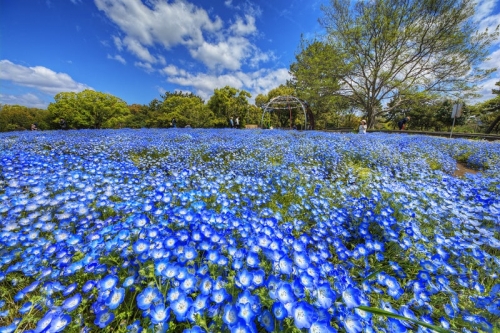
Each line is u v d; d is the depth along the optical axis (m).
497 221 2.32
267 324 1.11
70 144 7.01
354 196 3.54
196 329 1.03
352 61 20.50
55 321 1.17
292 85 42.06
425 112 30.41
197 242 1.77
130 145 7.04
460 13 17.00
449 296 1.59
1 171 3.79
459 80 18.58
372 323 1.26
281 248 1.62
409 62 19.92
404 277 1.85
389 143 8.60
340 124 40.66
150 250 1.59
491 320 1.40
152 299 1.21
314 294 1.21
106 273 1.61
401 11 18.80
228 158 5.93
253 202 3.08
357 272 1.79
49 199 2.73
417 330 1.30
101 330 1.30
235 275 1.42
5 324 1.41
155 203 2.76
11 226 2.17
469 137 14.38
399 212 2.71
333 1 20.25
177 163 5.23
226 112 31.81
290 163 5.39
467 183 3.92
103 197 2.84
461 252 2.01
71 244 1.86
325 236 2.30
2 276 1.57
